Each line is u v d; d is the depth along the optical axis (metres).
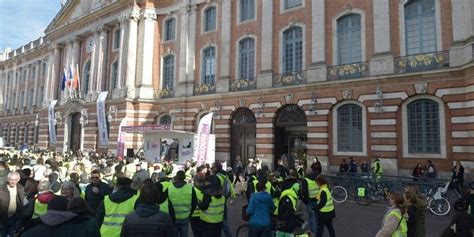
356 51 21.17
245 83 25.53
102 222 5.48
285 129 24.67
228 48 26.88
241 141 25.86
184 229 7.34
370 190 15.56
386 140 19.20
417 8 19.44
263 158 23.80
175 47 30.58
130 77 31.08
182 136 23.25
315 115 21.78
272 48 24.48
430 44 18.81
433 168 17.05
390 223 5.39
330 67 21.75
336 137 21.14
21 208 7.38
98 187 7.75
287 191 7.60
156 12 32.00
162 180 8.32
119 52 32.50
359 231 10.84
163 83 31.23
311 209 9.77
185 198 7.31
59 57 41.91
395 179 16.41
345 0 21.64
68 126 37.75
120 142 26.06
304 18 23.22
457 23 17.73
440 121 17.98
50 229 3.64
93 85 35.31
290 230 7.26
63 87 37.84
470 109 16.67
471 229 5.27
